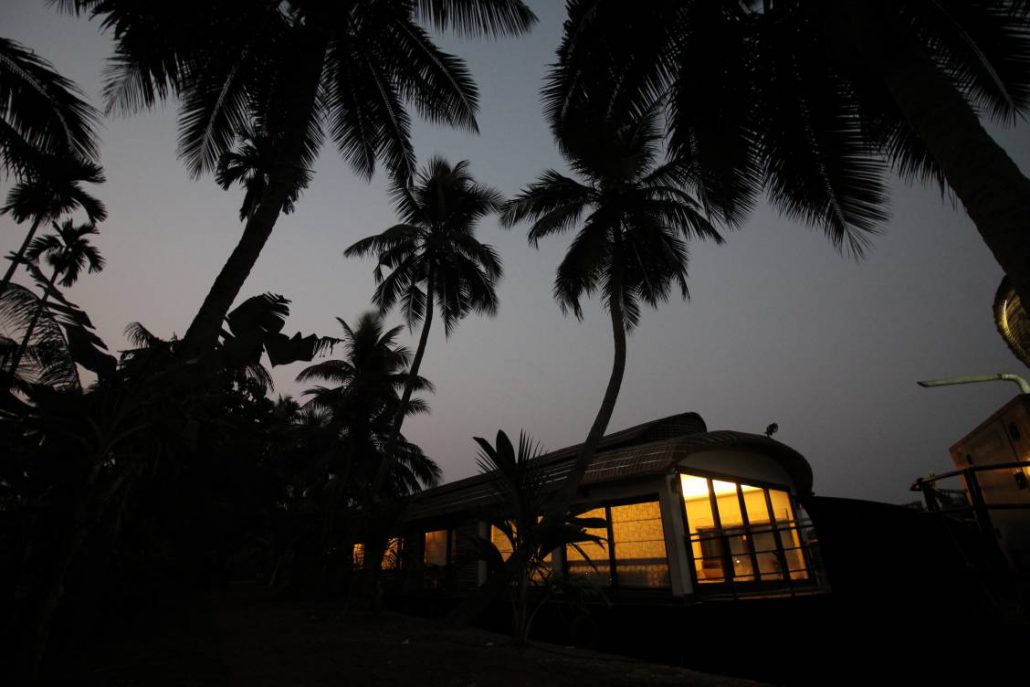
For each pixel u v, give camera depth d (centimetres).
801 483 1380
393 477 2455
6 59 895
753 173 841
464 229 1978
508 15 923
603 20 710
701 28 720
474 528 1416
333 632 656
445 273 1964
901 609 450
